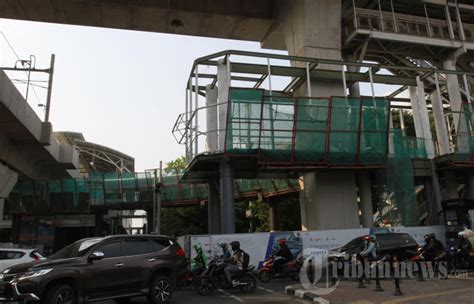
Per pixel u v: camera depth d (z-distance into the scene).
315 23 27.11
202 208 52.22
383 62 32.50
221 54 23.53
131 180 38.53
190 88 25.86
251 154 22.25
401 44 29.52
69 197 37.69
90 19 29.34
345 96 24.38
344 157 23.48
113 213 55.91
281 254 17.17
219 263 14.37
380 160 24.12
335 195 25.30
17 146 33.31
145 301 12.77
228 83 23.45
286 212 45.47
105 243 11.06
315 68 25.44
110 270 10.68
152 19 29.64
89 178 37.97
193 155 24.52
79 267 10.17
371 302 10.62
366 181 26.17
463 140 25.91
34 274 9.59
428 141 27.19
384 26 28.41
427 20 29.98
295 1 28.16
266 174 26.72
